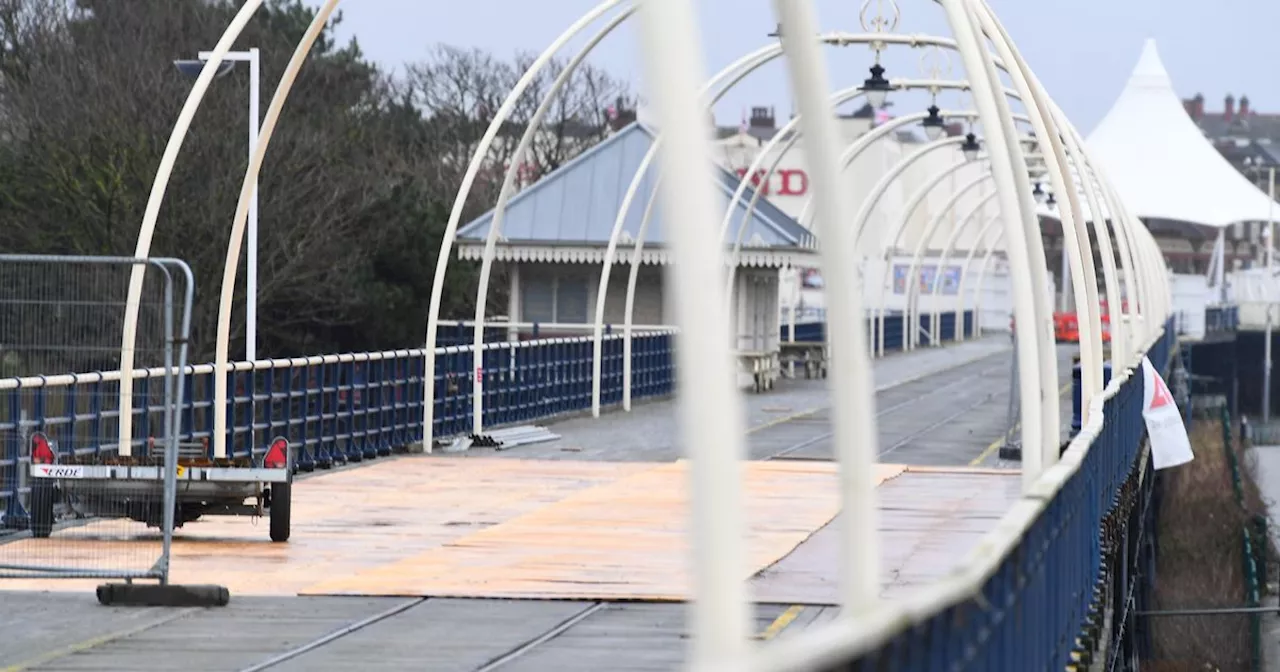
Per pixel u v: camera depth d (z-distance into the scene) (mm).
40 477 39062
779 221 108625
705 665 9914
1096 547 34875
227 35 47875
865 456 14516
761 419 83875
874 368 141875
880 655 11570
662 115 11055
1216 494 115938
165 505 33625
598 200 103812
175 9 113312
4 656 28062
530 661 27906
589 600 34094
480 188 158750
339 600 33875
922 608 12578
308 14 128125
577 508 49094
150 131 95875
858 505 14484
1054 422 35562
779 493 52844
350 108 126938
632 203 103188
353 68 128750
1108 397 43938
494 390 75438
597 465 61719
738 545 11242
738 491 11258
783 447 69375
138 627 30812
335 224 108438
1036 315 35625
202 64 56375
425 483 55656
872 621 11586
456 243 103375
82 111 96000
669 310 103625
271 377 57312
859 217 122312
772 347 116938
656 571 37625
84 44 103438
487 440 68875
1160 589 96938
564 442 71562
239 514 41500
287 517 41594
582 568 38000
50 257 33438
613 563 38781
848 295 14273
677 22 10984
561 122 174250
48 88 96000
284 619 31734
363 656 28250
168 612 32375
